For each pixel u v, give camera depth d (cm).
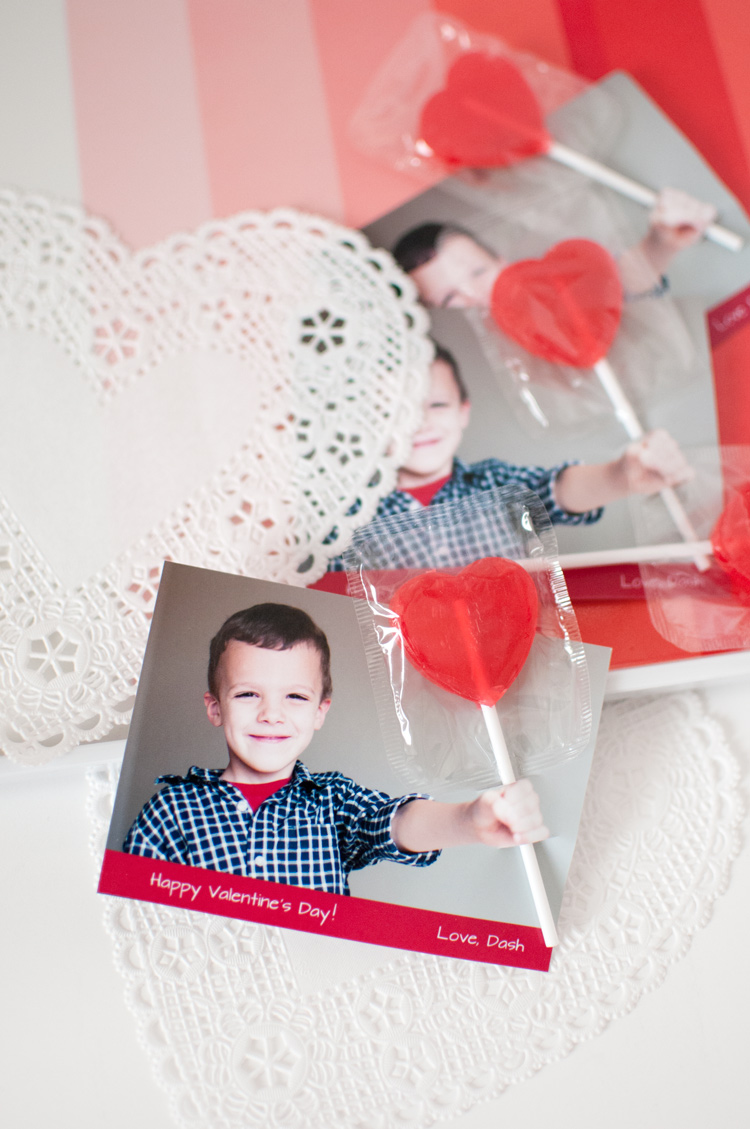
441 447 61
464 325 63
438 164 67
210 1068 48
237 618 53
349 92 68
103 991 49
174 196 64
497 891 51
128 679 54
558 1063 50
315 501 59
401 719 53
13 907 50
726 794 56
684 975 52
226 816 50
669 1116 49
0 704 53
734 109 70
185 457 59
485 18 70
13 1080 48
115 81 66
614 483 60
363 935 49
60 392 59
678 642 58
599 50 70
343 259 63
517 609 51
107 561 56
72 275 61
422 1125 48
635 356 63
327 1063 48
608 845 54
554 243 65
